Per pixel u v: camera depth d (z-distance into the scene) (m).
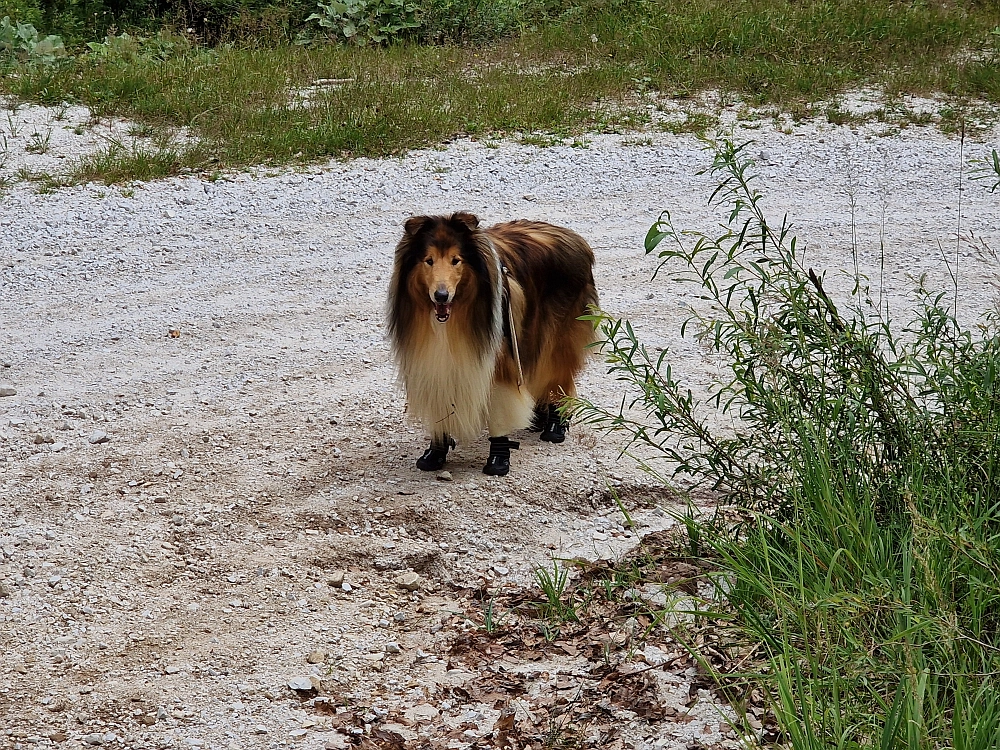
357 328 7.88
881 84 12.65
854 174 10.16
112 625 5.87
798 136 11.14
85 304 8.03
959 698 5.13
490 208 9.41
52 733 5.50
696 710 5.52
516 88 12.18
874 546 5.64
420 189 9.66
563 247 6.82
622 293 8.31
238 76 12.08
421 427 6.97
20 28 12.82
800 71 12.73
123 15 15.52
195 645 5.81
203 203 9.30
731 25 13.98
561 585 6.04
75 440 6.81
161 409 7.07
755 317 6.00
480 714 5.57
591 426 7.02
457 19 14.89
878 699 5.23
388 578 6.14
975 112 11.77
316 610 5.97
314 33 14.84
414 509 6.42
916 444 5.83
